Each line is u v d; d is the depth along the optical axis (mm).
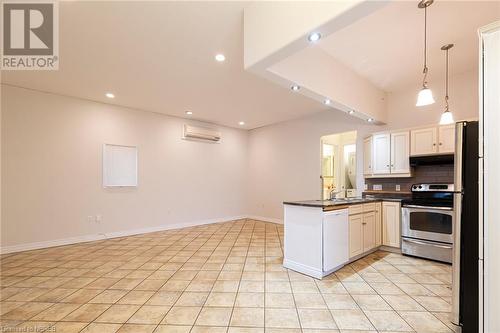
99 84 3758
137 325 1891
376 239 3766
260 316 2012
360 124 4754
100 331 1816
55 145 4141
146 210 5180
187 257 3518
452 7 2172
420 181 3988
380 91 4215
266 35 1973
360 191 4715
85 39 2545
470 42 2750
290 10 1812
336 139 6477
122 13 2146
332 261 2865
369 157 4410
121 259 3424
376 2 1431
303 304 2203
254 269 3053
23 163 3857
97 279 2746
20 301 2256
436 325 1891
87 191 4449
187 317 2000
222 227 5738
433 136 3627
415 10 2215
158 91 4074
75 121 4352
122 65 3131
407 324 1904
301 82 2605
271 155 6520
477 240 1716
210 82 3695
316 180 5441
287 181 6074
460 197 1785
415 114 4090
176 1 2012
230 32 2436
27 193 3881
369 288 2520
